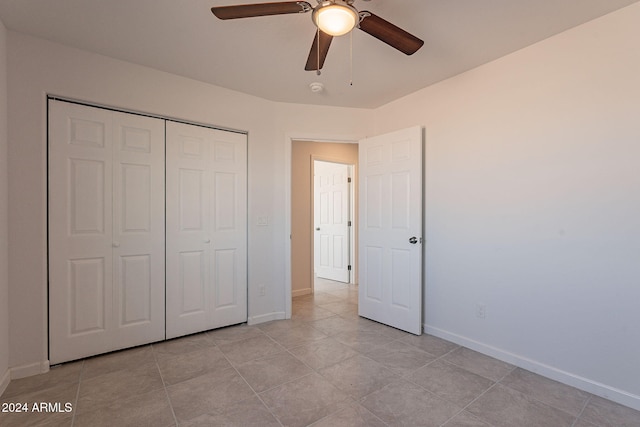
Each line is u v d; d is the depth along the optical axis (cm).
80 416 172
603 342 194
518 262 232
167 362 234
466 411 177
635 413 177
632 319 184
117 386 201
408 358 243
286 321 329
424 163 297
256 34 211
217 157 299
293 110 334
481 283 254
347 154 493
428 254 294
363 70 262
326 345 267
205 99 286
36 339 216
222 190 302
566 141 208
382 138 321
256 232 321
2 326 198
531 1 178
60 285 226
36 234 215
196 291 288
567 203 208
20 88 210
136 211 257
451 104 275
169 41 220
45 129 220
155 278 267
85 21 197
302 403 184
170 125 273
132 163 255
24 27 204
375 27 162
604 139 193
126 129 253
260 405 182
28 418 170
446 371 223
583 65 201
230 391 196
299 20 196
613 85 190
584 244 201
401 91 304
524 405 184
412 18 192
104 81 239
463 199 267
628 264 185
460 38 215
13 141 208
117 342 250
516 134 233
